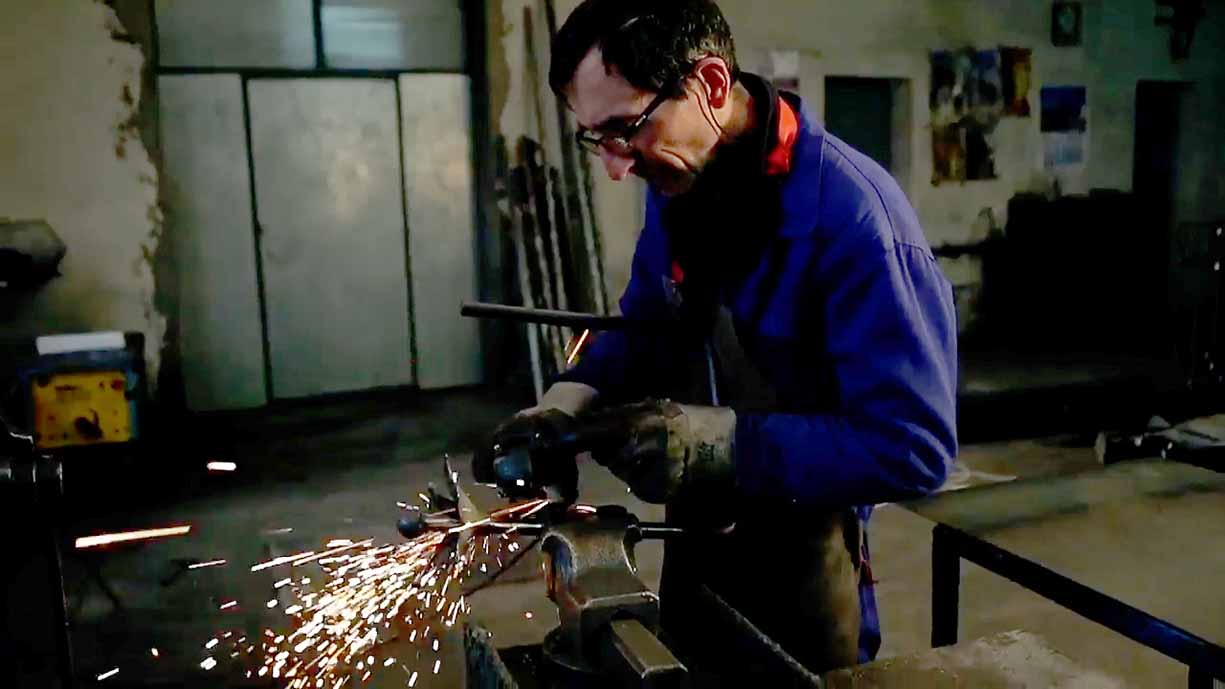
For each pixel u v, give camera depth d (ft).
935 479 3.98
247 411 21.02
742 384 4.49
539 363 21.13
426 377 22.57
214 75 19.89
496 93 21.08
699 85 3.81
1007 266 26.30
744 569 4.78
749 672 3.75
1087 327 27.30
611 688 3.16
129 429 15.97
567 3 21.15
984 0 24.79
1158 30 26.76
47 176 18.45
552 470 3.72
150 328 19.53
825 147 4.16
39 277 18.15
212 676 9.74
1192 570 6.92
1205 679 4.45
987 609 10.94
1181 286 25.94
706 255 4.37
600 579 3.37
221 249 20.53
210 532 13.79
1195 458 12.05
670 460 3.67
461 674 9.61
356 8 20.67
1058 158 26.37
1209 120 27.84
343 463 17.20
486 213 22.03
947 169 25.23
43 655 9.65
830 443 3.88
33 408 15.29
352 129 21.15
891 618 10.96
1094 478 8.52
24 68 18.06
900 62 24.23
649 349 5.26
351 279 21.70
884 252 3.95
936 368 4.00
